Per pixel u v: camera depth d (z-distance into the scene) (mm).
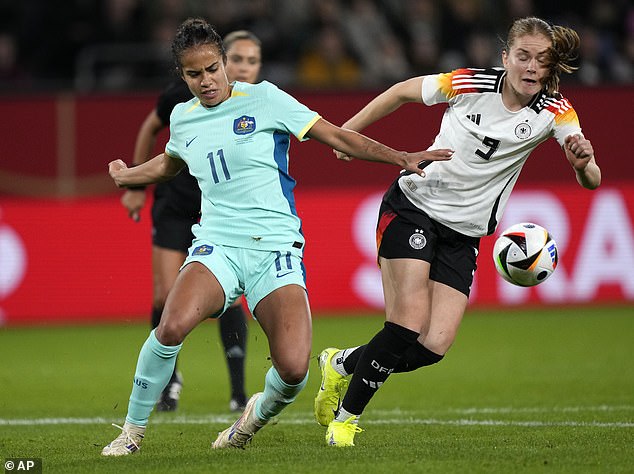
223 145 19781
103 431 24812
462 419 25859
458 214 21578
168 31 59844
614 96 50312
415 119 49375
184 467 18438
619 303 50031
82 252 48500
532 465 18141
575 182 49656
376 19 62531
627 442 20922
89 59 60281
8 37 59938
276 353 19219
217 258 19703
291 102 19781
